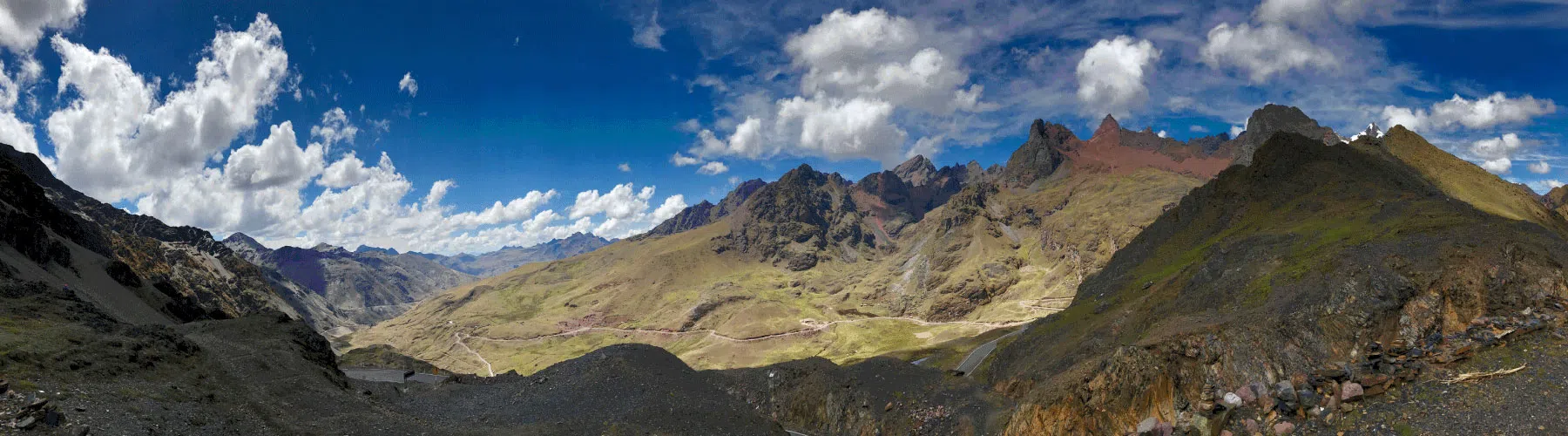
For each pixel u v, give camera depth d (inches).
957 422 3289.9
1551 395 1834.4
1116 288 6594.5
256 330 4141.2
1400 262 2920.8
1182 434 2461.9
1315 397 2245.3
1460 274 2677.2
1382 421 1999.3
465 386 4296.3
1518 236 2928.2
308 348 4175.7
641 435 3250.5
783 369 4409.5
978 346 7052.2
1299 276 3412.9
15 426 1761.8
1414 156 7549.2
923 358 7460.6
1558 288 2463.1
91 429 1892.2
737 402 4148.6
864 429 3636.8
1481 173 7308.1
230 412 2488.9
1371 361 2336.4
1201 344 2753.4
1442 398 1996.8
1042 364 3902.6
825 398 3993.6
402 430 2866.6
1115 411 2635.3
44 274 5103.3
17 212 5580.7
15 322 2824.8
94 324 3265.3
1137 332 4089.6
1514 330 2234.3
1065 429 2687.0
